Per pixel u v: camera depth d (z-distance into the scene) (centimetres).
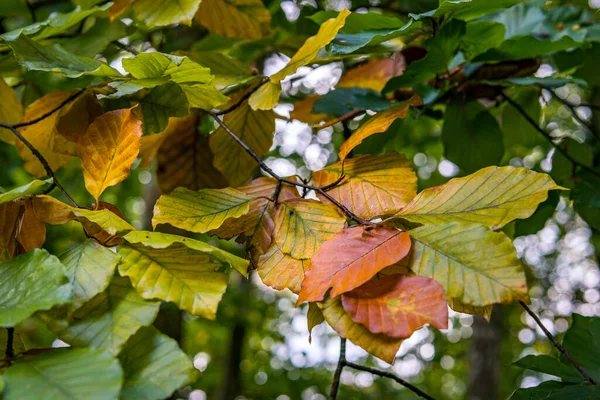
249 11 66
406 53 72
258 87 56
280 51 90
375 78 78
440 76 71
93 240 42
